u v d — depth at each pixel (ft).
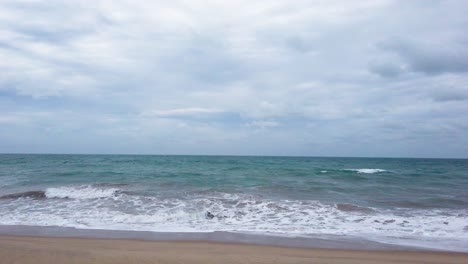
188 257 20.94
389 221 34.12
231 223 33.14
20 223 32.30
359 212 38.06
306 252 23.20
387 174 86.12
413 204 43.01
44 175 71.15
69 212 37.11
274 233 29.37
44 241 25.17
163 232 29.43
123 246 23.95
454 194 51.75
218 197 45.68
